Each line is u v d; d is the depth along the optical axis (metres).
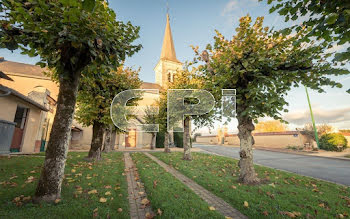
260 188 5.03
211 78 6.06
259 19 5.21
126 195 4.19
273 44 5.21
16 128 10.54
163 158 11.42
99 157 9.54
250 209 3.62
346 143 19.92
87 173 6.01
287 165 10.84
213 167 8.52
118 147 21.64
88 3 1.92
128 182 5.54
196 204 3.70
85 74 4.04
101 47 3.50
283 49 5.27
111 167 7.47
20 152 10.36
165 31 39.72
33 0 2.84
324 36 2.74
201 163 9.66
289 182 6.07
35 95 12.47
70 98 3.84
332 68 4.21
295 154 17.64
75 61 3.52
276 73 5.00
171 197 4.06
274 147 25.75
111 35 3.66
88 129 21.06
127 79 11.13
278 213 3.44
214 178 6.16
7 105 9.34
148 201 3.86
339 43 2.57
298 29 3.04
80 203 3.44
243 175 5.77
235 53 5.12
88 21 3.04
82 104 9.28
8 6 2.86
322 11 2.61
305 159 13.77
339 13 2.40
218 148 23.94
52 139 3.65
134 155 12.98
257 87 5.30
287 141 24.14
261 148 24.91
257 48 4.98
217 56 5.89
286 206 3.76
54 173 3.53
